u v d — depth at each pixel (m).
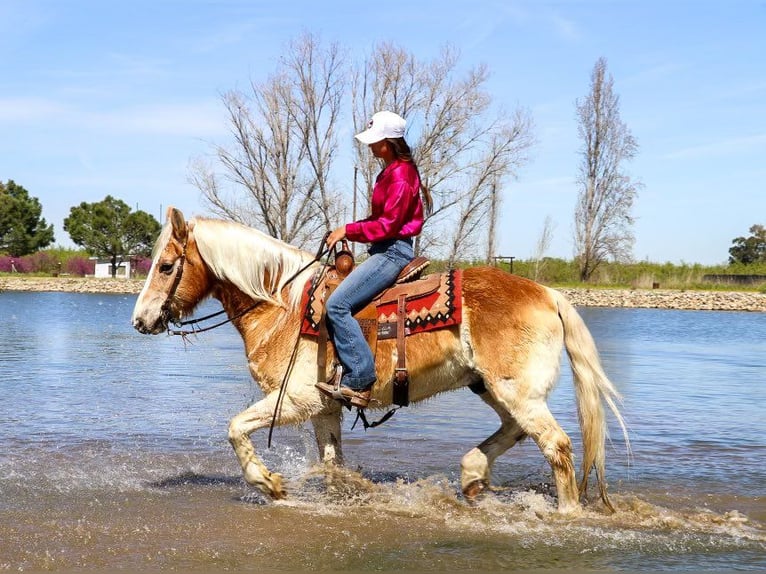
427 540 5.41
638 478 7.27
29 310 34.00
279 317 6.20
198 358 16.95
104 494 6.46
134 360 16.34
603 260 60.28
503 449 6.40
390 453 8.23
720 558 5.10
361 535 5.50
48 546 5.16
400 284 6.03
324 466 6.39
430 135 36.38
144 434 8.85
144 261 67.88
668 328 28.91
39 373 13.89
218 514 5.95
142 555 5.02
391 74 35.97
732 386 13.37
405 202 5.87
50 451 7.93
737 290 51.94
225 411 10.36
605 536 5.51
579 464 7.91
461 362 5.94
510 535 5.52
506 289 5.92
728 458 8.04
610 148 59.72
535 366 5.82
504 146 36.41
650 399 11.88
